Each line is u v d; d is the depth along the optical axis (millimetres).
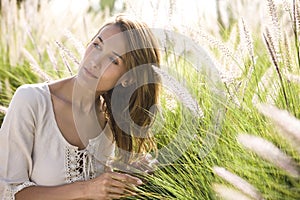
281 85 2732
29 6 5234
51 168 2596
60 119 2607
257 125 2771
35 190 2557
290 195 2391
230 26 4371
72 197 2521
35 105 2561
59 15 5242
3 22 5121
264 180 2484
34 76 4668
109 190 2523
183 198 2596
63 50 3268
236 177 2299
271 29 2766
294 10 2713
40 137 2588
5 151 2572
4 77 4691
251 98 3010
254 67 2922
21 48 4824
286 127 2061
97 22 5215
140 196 2631
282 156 2184
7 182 2555
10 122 2555
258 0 4098
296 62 2842
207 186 2611
